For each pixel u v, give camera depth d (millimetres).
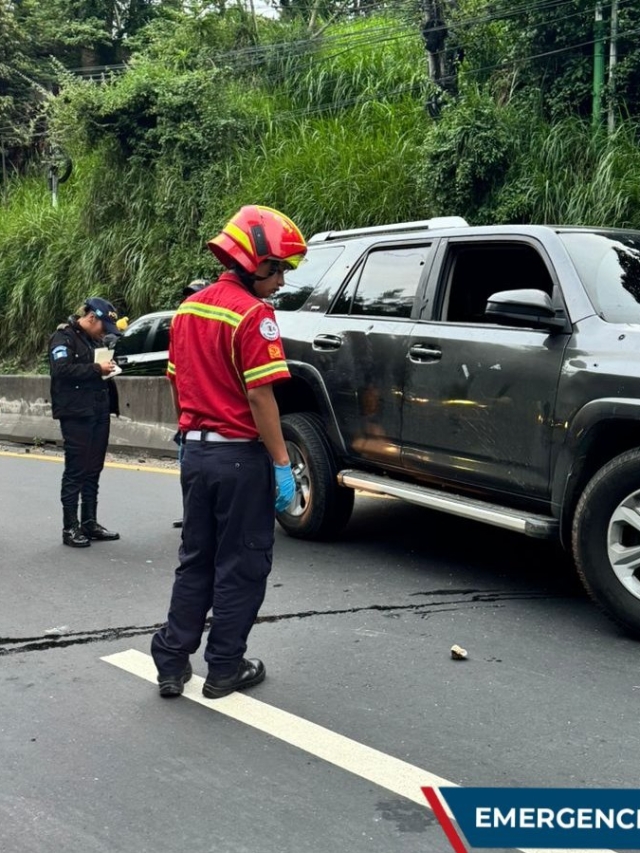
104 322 6340
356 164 15109
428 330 5336
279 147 16797
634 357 4273
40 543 6496
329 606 5004
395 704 3766
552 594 5180
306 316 6277
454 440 5121
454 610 4914
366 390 5684
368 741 3438
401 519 6953
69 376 6215
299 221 14734
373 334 5668
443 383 5160
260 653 4355
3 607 5066
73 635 4637
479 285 5422
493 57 15844
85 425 6309
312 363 6062
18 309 18781
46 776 3203
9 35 27062
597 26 13703
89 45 27969
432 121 15297
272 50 19922
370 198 14594
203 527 3826
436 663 4199
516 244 5090
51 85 27359
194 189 17125
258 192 15641
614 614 4379
